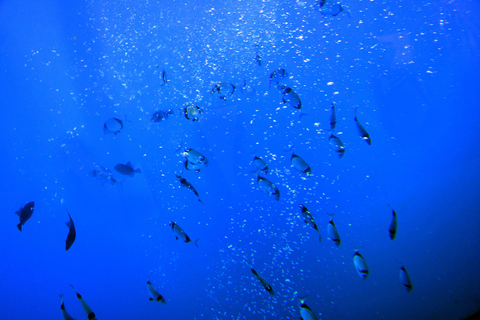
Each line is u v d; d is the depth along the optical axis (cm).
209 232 401
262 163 263
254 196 416
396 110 426
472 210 282
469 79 415
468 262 234
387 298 232
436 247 259
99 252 434
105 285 388
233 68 450
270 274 304
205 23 453
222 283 324
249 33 448
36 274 430
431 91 423
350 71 439
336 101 436
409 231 289
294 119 434
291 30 441
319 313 242
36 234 456
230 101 445
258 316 268
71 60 470
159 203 452
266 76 443
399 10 430
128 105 470
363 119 430
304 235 341
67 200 464
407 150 397
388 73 434
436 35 428
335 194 374
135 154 468
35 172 470
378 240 294
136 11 459
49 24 468
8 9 459
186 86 458
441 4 424
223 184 435
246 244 362
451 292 216
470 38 416
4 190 459
